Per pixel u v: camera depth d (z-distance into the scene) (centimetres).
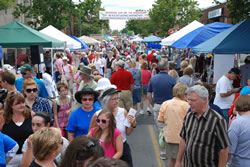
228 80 635
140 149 689
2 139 349
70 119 441
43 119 368
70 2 2623
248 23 818
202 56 1443
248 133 363
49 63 1313
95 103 490
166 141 490
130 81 788
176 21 3164
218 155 334
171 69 873
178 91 492
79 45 1700
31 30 1031
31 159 343
